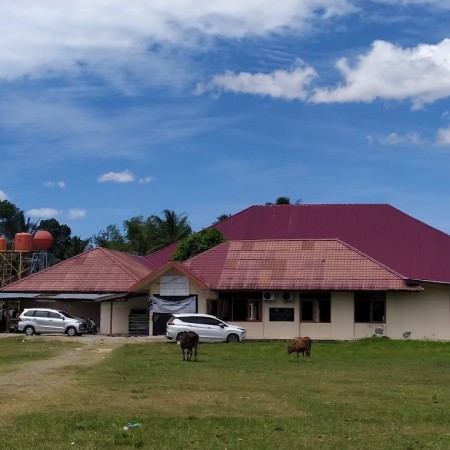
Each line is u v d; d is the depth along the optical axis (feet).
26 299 173.88
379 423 48.37
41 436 42.55
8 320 176.76
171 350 118.11
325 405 55.72
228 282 158.61
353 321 154.20
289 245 168.14
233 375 77.87
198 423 47.14
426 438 43.50
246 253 167.12
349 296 154.92
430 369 89.35
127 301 168.96
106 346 126.52
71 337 149.07
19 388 64.28
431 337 153.28
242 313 158.20
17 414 49.88
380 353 118.11
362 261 159.53
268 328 156.35
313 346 132.98
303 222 214.07
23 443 40.78
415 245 197.88
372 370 86.94
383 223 207.72
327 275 157.17
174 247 212.84
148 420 47.98
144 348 122.31
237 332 141.38
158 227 272.92
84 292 172.86
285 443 41.39
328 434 44.19
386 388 67.92
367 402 57.98
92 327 166.09
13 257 222.07
